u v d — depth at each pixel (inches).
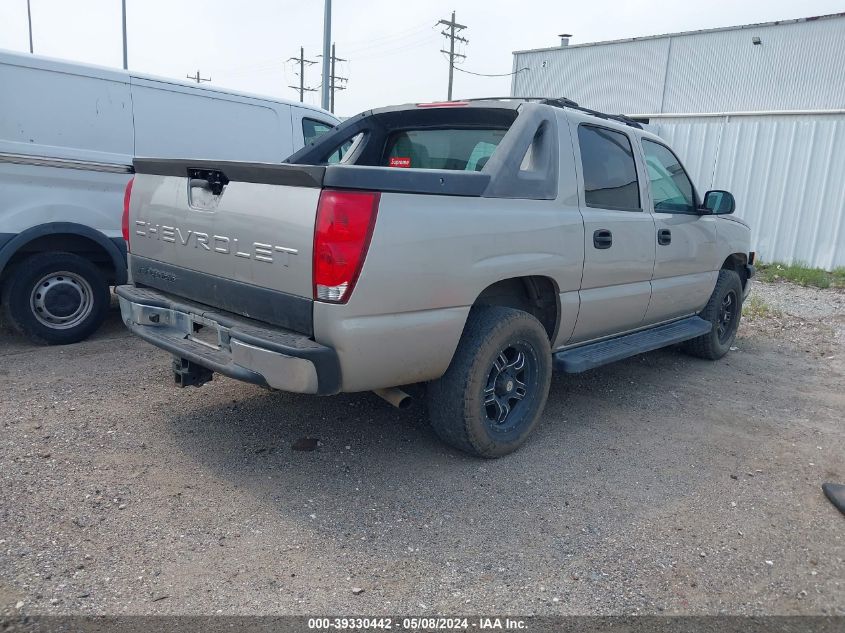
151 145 244.2
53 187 219.3
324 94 590.6
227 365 126.3
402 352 125.0
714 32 943.0
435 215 125.3
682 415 187.2
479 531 122.3
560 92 1111.6
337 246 113.5
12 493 125.7
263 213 123.2
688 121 735.7
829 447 169.0
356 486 136.0
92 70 228.2
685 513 133.0
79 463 139.3
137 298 152.1
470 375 138.1
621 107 1049.5
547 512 130.2
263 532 118.3
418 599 102.9
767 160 486.3
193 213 138.6
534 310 164.7
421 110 183.5
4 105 209.5
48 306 219.5
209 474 138.1
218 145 263.9
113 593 100.3
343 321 116.0
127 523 118.6
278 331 124.5
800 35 876.0
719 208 213.0
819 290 414.0
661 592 107.8
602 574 111.5
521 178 146.2
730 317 251.4
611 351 178.7
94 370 197.6
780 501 140.2
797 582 112.4
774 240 490.9
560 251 153.2
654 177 198.1
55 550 109.5
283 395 182.4
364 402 179.6
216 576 105.7
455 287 129.6
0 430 152.3
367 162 198.7
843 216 460.4
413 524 123.4
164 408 170.7
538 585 107.7
